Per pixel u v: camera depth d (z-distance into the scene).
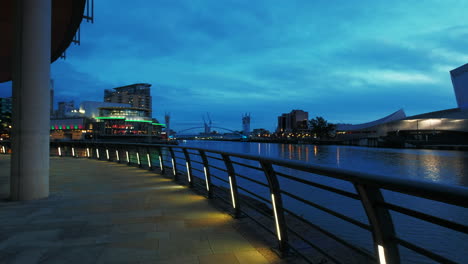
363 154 99.81
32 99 6.49
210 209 5.74
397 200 22.41
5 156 20.30
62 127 185.38
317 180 34.25
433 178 46.72
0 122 179.00
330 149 139.75
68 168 13.30
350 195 2.08
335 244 3.75
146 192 7.56
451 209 19.41
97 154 18.56
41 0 6.50
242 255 3.44
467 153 98.75
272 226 4.55
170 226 4.62
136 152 14.20
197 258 3.37
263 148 163.25
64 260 3.33
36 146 6.59
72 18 10.29
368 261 3.18
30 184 6.56
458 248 12.26
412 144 134.62
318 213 18.08
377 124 167.62
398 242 1.79
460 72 130.50
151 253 3.53
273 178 3.44
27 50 6.38
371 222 1.92
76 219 5.04
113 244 3.83
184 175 9.85
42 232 4.34
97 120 184.25
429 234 14.09
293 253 3.47
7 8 9.62
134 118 192.75
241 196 6.83
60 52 13.90
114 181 9.48
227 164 5.11
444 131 132.12
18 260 3.33
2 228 4.53
